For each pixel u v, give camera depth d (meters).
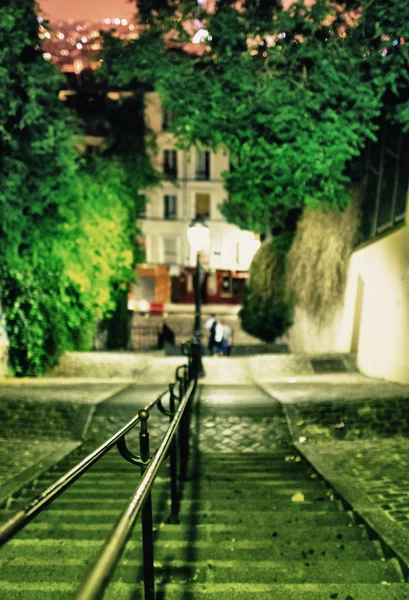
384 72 7.51
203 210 38.41
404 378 8.62
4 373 10.02
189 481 4.90
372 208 10.97
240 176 9.48
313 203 11.17
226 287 39.69
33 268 10.09
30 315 10.13
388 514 3.54
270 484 4.70
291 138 8.34
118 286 14.66
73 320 11.82
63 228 10.33
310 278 15.06
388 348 9.34
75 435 6.45
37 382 9.60
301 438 6.23
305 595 2.45
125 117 14.44
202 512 3.95
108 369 11.44
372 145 10.98
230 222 20.92
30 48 8.27
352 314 11.77
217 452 6.09
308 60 7.81
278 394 8.21
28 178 9.02
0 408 7.27
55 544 3.27
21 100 8.24
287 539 3.33
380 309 9.82
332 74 7.25
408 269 8.27
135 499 1.75
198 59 7.74
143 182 14.87
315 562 2.92
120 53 7.75
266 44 7.61
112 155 13.64
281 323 17.81
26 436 6.34
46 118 8.91
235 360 12.54
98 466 5.47
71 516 3.86
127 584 2.64
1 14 7.41
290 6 6.95
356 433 6.29
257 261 20.31
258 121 7.98
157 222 38.38
